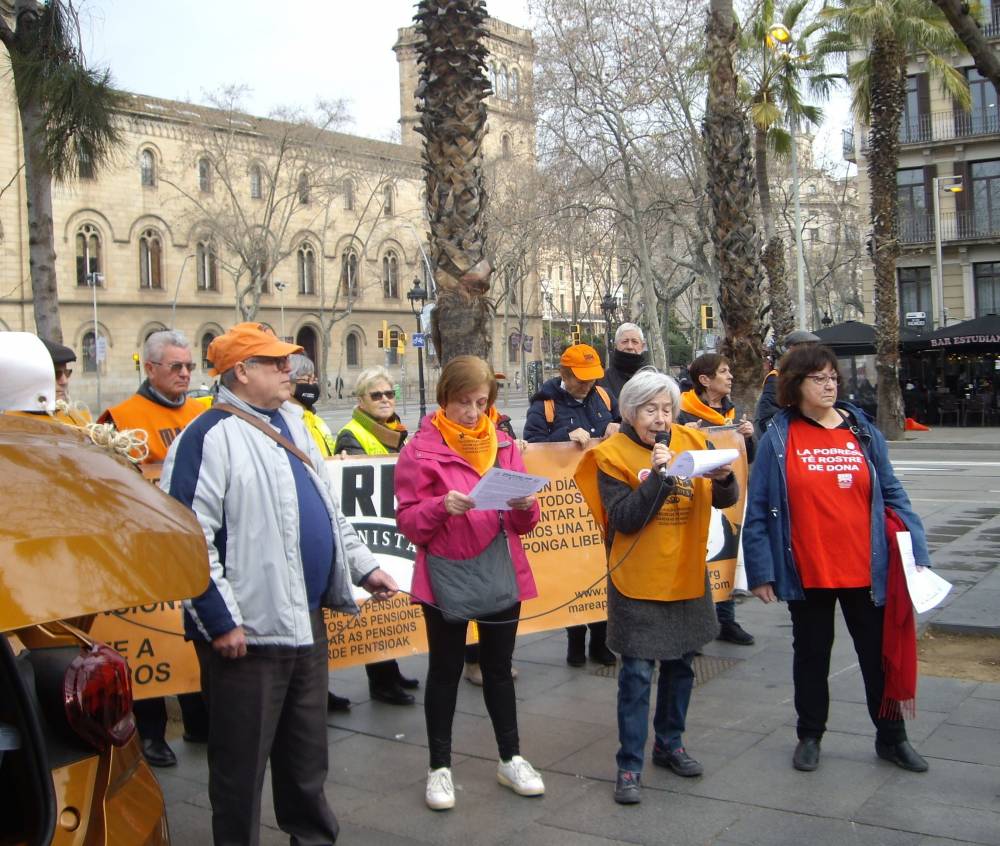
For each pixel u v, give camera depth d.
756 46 25.78
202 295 62.47
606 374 6.96
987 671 5.72
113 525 2.12
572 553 6.09
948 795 4.04
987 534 10.80
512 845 3.83
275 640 3.42
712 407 6.99
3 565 1.87
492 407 4.54
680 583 4.25
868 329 29.14
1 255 52.41
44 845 2.07
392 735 5.19
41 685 2.31
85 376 57.09
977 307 37.84
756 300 10.30
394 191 72.62
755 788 4.23
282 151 55.69
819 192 56.44
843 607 4.47
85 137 7.83
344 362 70.31
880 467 4.38
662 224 36.31
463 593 4.13
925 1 23.86
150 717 4.79
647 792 4.26
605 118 27.66
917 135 37.78
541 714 5.41
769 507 4.40
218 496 3.38
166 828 2.47
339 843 3.88
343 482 5.56
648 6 27.00
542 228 34.69
